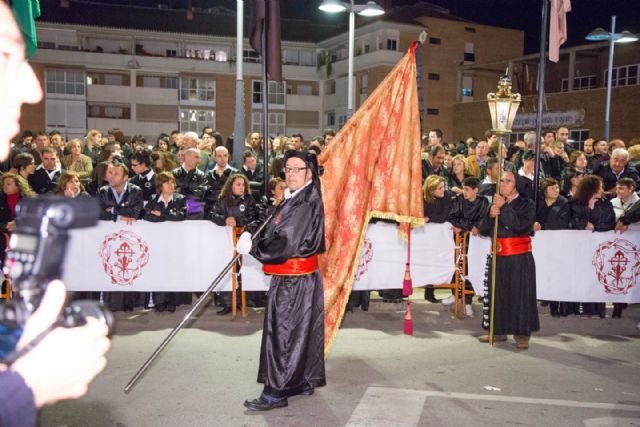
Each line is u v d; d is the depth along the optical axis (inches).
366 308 271.1
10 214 238.8
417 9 1493.6
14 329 32.7
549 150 342.6
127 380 176.2
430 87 1460.4
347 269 195.5
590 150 417.4
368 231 261.9
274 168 310.3
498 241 215.3
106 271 250.4
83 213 33.9
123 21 1551.4
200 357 200.1
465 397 166.7
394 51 1396.4
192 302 278.8
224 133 1603.1
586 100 993.5
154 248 251.3
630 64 1123.9
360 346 216.1
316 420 149.9
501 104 203.9
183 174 282.4
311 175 160.6
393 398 165.2
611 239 256.4
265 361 157.5
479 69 1467.8
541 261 258.5
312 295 159.3
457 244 265.3
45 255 32.6
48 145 363.6
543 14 260.1
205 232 251.4
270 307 157.9
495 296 216.4
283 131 1638.8
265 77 257.4
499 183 208.4
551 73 1300.4
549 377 184.9
